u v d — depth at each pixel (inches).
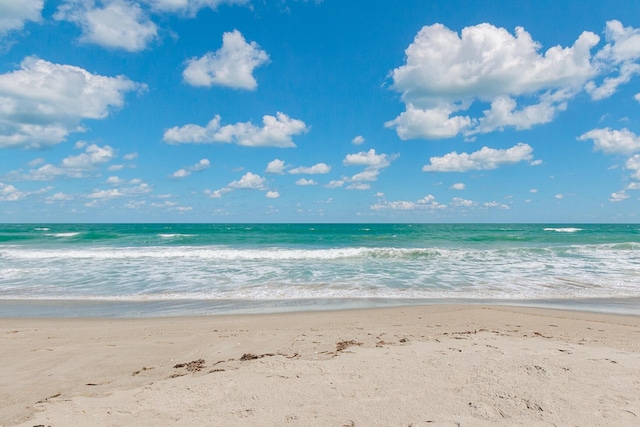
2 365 207.2
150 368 201.3
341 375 151.5
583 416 111.6
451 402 124.3
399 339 252.4
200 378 161.3
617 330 288.7
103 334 278.2
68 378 187.5
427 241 1307.8
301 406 125.6
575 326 302.2
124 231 2118.6
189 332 283.0
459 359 162.9
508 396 125.0
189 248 1021.2
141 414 125.1
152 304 417.4
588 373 140.6
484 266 688.4
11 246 1082.1
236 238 1455.5
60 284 531.8
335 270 645.3
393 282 543.2
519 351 173.0
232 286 516.1
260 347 237.8
